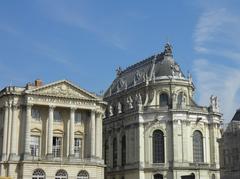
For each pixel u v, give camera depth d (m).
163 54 133.00
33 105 104.94
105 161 135.88
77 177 105.62
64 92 108.06
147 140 121.06
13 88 104.75
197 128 122.25
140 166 119.25
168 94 125.00
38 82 108.38
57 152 107.56
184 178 116.44
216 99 126.75
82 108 110.00
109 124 135.88
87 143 110.62
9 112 103.75
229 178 110.56
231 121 120.25
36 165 101.44
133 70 142.50
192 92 130.38
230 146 111.62
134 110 124.00
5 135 102.56
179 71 128.38
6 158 101.44
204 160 121.50
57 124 108.38
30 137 104.62
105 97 146.38
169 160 118.12
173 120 119.38
